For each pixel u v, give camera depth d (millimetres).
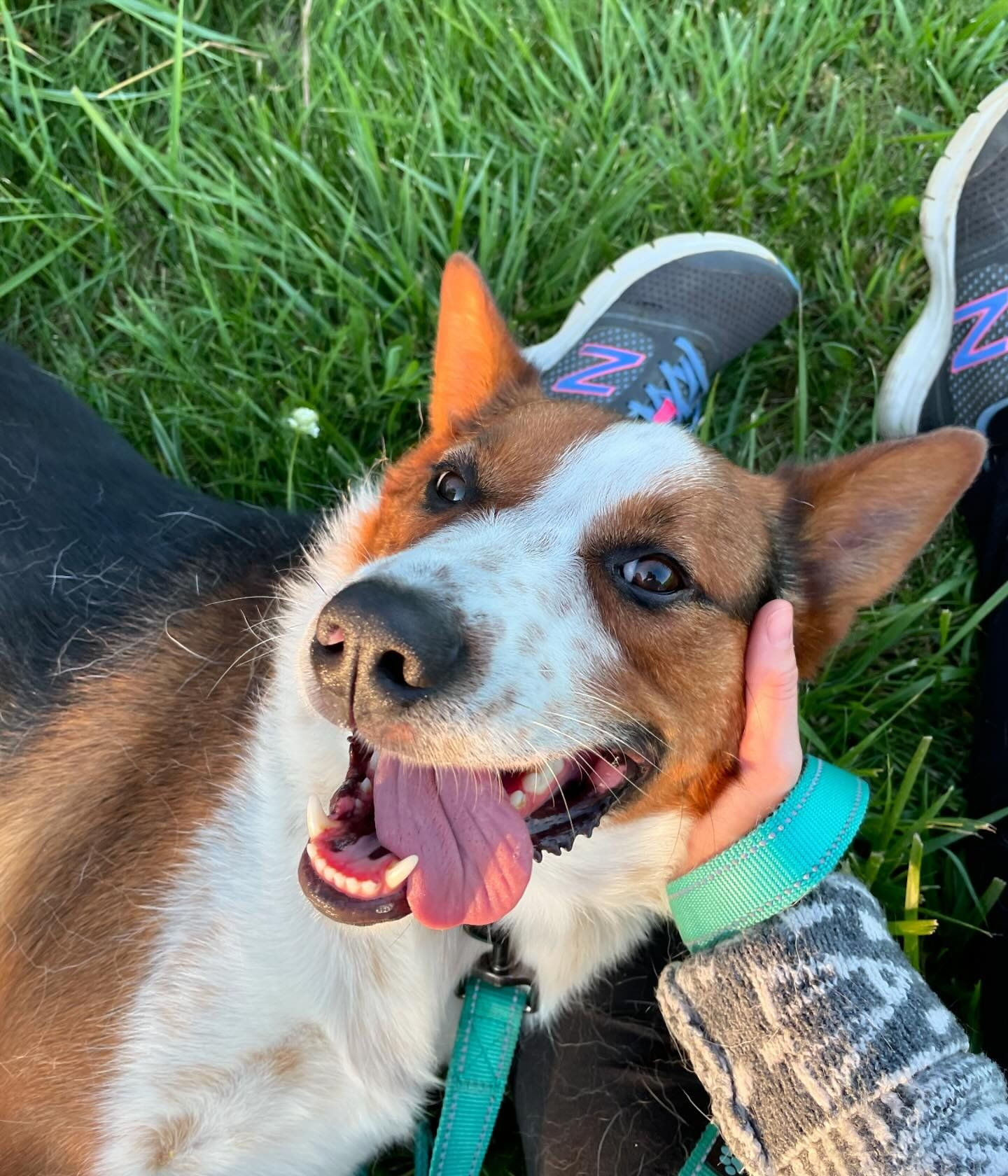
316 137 570
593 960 386
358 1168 404
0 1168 323
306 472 530
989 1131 297
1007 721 469
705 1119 376
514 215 561
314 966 338
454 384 387
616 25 588
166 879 327
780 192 599
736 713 339
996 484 525
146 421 539
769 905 327
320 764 335
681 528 324
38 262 524
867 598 359
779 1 592
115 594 373
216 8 592
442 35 587
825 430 581
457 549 302
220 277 560
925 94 608
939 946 468
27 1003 320
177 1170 341
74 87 538
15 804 339
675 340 556
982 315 545
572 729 297
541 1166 384
